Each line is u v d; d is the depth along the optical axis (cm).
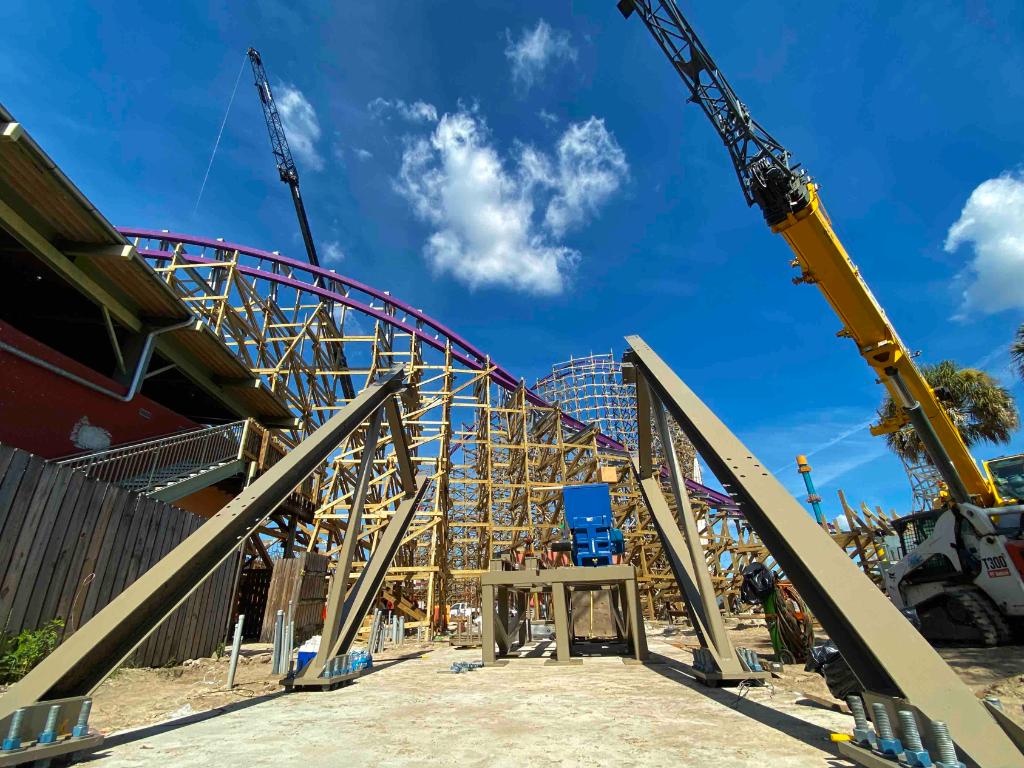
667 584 2678
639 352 687
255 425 1733
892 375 1029
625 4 1441
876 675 298
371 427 793
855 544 2056
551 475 3083
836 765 294
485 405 2786
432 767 309
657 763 307
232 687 662
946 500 1071
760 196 1048
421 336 3325
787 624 842
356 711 482
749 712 433
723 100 1386
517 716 446
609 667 753
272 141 4878
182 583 444
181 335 1598
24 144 984
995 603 862
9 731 296
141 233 3278
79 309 1505
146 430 1444
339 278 3469
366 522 2173
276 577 1468
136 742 373
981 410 2023
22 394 1077
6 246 1216
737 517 2847
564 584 891
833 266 1020
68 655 349
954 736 241
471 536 3672
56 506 769
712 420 500
